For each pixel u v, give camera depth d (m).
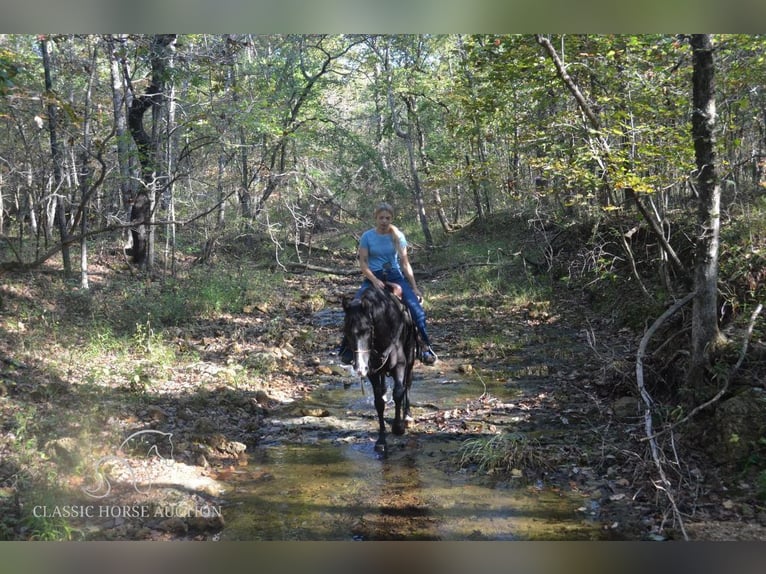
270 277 18.58
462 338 11.96
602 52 8.52
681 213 11.56
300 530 5.09
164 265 18.11
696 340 6.66
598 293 13.12
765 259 8.46
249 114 14.67
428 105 23.98
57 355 9.01
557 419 7.50
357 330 6.39
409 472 6.25
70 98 15.30
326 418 7.96
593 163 7.98
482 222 24.81
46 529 4.63
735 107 8.16
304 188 18.38
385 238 7.29
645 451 6.12
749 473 5.47
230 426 7.48
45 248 14.43
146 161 15.56
